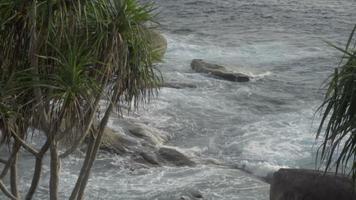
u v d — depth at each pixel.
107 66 12.30
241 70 39.19
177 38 50.16
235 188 22.70
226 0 68.19
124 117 29.16
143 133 26.80
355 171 11.80
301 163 25.20
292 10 62.88
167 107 31.84
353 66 10.67
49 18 11.65
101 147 24.97
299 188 16.89
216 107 32.72
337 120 10.73
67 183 22.61
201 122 30.23
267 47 47.47
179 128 29.33
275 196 17.44
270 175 24.02
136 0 12.52
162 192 22.23
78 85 11.94
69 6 11.82
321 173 17.11
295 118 30.73
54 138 12.66
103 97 13.74
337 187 16.59
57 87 11.89
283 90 36.25
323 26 55.66
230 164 25.25
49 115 12.48
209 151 26.75
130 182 23.02
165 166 24.47
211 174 23.81
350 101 10.58
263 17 59.81
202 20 58.03
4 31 12.14
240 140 27.78
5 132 12.71
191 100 33.38
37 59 12.05
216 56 44.78
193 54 45.16
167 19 58.09
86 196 21.75
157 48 13.92
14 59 12.30
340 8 63.97
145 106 31.16
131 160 24.66
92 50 12.16
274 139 27.70
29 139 24.42
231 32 53.00
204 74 38.84
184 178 23.50
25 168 23.36
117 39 12.24
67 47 12.02
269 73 39.81
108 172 23.70
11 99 12.41
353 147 10.89
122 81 12.95
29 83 12.03
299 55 45.12
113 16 12.33
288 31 53.62
